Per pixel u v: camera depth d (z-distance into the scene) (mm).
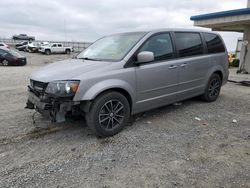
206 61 5746
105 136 4031
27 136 4062
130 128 4449
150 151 3574
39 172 3023
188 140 3957
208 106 5922
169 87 4895
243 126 4613
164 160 3318
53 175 2963
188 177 2922
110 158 3373
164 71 4703
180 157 3400
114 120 4133
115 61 4172
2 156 3400
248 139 4016
